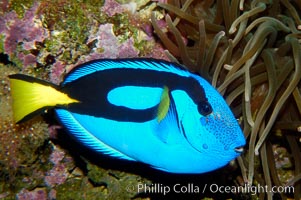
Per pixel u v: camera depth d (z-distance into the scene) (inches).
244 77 28.1
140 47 28.9
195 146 22.9
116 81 23.2
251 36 29.1
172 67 23.1
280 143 31.0
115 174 28.5
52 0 27.5
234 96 28.2
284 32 29.5
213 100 22.9
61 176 29.8
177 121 22.8
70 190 30.1
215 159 23.1
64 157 29.4
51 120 28.2
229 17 28.7
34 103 23.5
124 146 23.6
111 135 23.5
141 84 23.0
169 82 23.0
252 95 29.0
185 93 22.8
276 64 28.9
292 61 28.1
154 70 23.1
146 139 23.1
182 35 30.1
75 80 23.5
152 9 29.4
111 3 28.3
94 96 23.3
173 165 23.4
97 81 23.3
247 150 29.3
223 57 27.6
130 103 23.0
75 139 24.2
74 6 27.6
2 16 27.4
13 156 28.1
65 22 27.5
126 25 28.5
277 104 27.2
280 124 28.9
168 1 29.6
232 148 23.0
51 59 27.8
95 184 29.8
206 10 30.0
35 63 27.9
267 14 29.7
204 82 23.1
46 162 29.3
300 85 28.4
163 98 22.8
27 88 23.3
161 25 29.7
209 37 29.5
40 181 29.5
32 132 28.0
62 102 23.5
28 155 28.3
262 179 30.1
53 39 27.6
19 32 27.5
